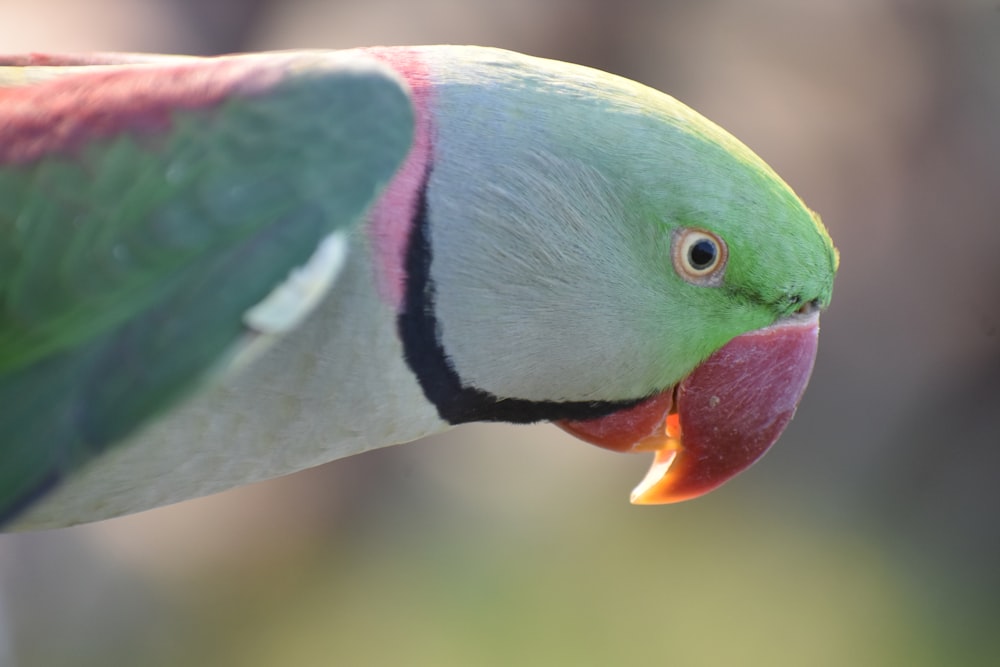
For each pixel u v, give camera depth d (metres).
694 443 5.43
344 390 4.66
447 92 4.65
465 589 12.44
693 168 4.83
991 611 12.49
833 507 13.27
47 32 12.58
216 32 13.51
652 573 12.61
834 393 13.55
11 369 3.80
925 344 13.44
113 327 3.78
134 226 3.90
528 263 4.70
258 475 4.87
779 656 11.88
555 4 12.83
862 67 13.27
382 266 4.50
